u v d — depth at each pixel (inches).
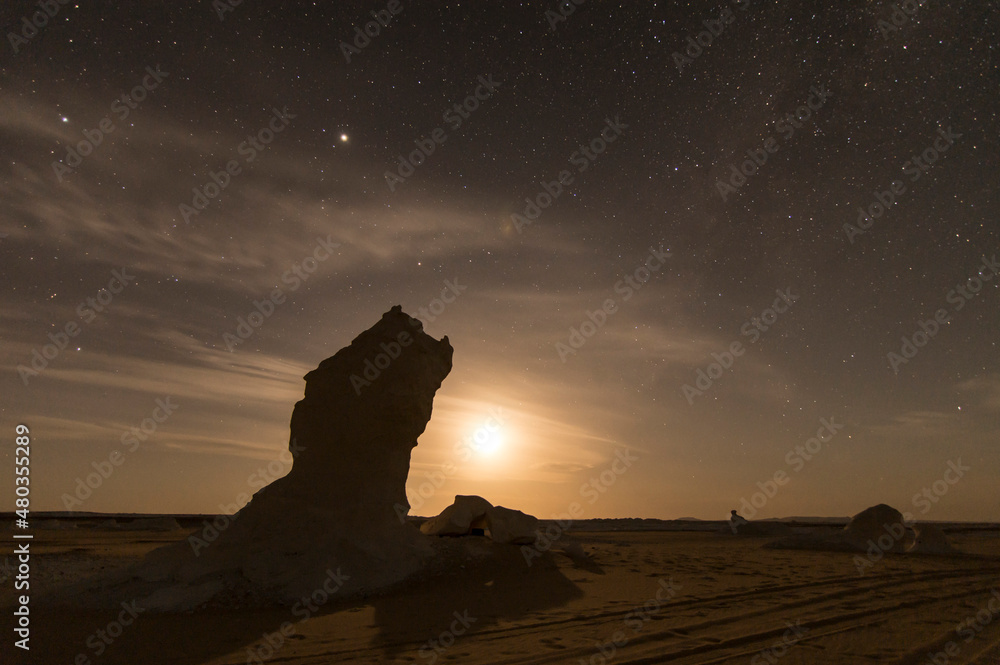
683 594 431.5
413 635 303.6
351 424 480.4
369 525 460.4
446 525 655.8
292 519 441.1
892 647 282.7
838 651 275.0
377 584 418.9
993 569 652.1
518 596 414.9
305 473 468.8
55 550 673.6
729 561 694.5
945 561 741.9
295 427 486.6
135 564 425.7
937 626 331.9
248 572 397.1
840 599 420.8
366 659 259.8
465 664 251.1
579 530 1786.4
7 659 262.1
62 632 308.3
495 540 603.5
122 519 1980.8
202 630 313.0
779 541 976.3
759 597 422.0
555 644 285.1
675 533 1625.2
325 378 493.0
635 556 721.6
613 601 402.0
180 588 381.7
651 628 319.3
